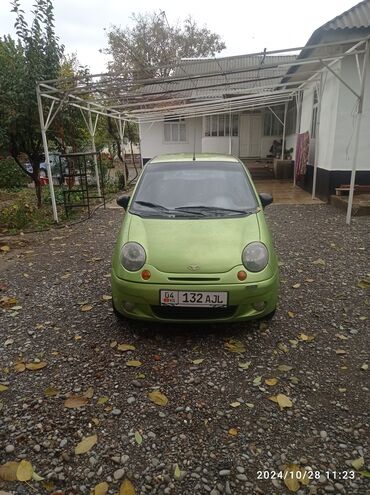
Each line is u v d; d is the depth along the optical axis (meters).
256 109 17.11
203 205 3.98
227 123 17.86
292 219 8.11
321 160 10.36
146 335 3.49
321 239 6.51
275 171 15.40
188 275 3.17
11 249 6.48
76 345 3.37
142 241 3.44
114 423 2.46
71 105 9.73
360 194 9.20
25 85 8.62
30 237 7.27
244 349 3.25
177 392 2.74
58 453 2.24
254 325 3.62
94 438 2.32
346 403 2.62
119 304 3.36
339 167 9.41
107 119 14.50
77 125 11.39
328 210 8.84
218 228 3.57
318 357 3.14
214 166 4.50
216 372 2.95
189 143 18.98
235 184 4.26
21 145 9.66
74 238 7.10
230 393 2.72
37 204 10.27
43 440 2.33
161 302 3.18
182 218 3.75
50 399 2.69
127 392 2.74
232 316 3.24
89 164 13.19
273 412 2.54
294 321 3.72
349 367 3.01
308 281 4.68
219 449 2.25
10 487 2.04
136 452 2.23
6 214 8.55
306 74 10.47
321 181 10.31
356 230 7.00
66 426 2.44
